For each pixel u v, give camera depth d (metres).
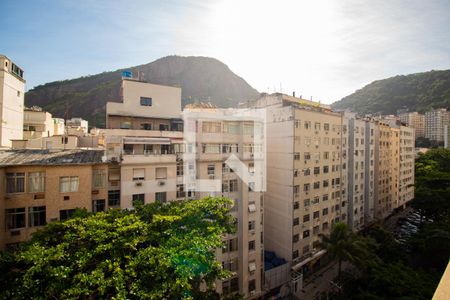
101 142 35.25
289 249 32.94
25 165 17.20
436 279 21.97
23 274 11.16
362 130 46.81
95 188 19.88
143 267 12.12
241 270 26.27
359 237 28.84
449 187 44.41
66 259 11.65
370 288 22.97
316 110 36.03
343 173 42.12
